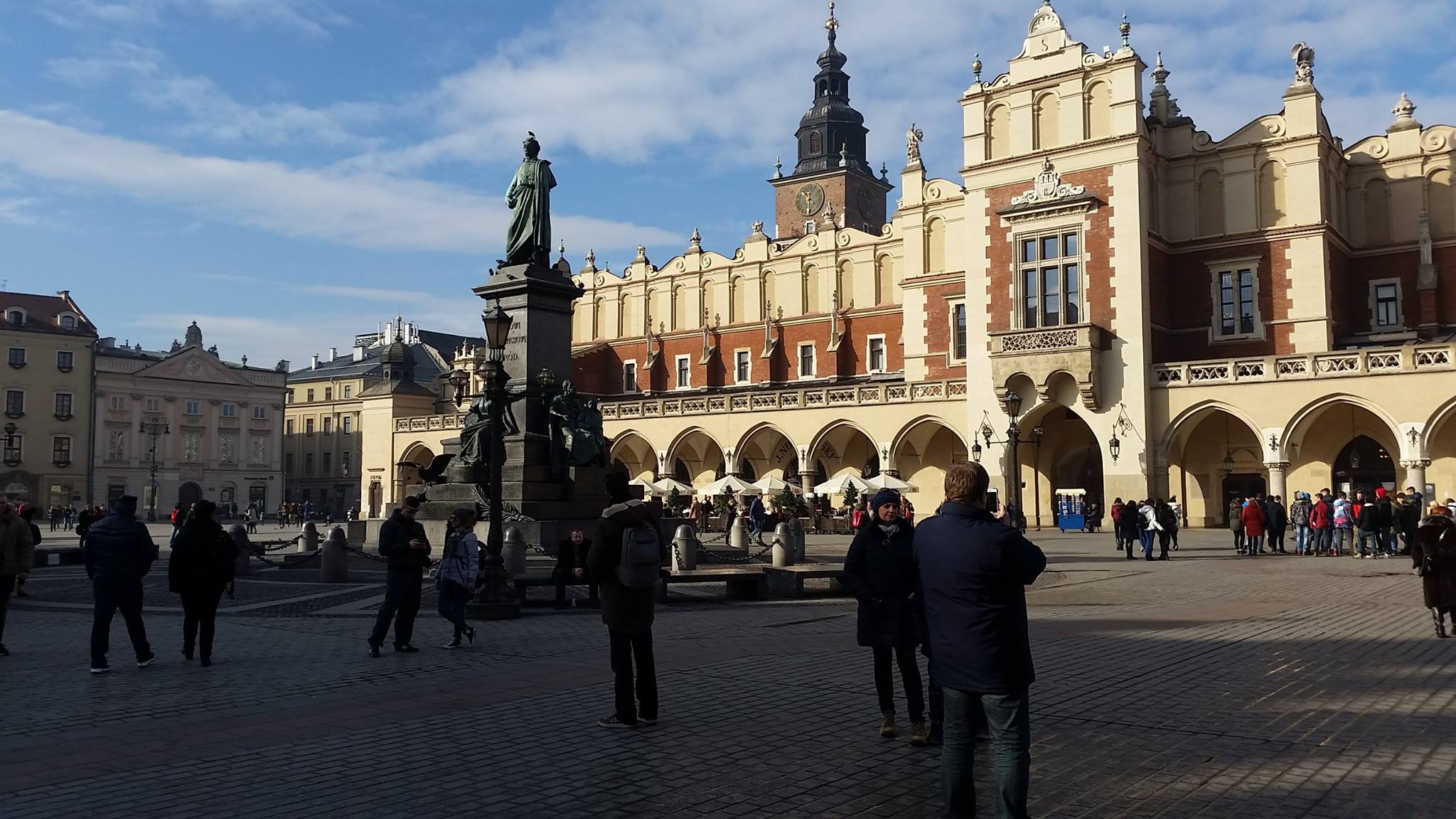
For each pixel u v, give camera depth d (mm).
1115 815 7090
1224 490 48562
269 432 102875
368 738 9328
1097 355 47375
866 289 66625
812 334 68375
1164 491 46406
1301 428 44312
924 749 8938
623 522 9820
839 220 100938
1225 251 49156
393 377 87312
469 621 17594
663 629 16641
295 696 11227
